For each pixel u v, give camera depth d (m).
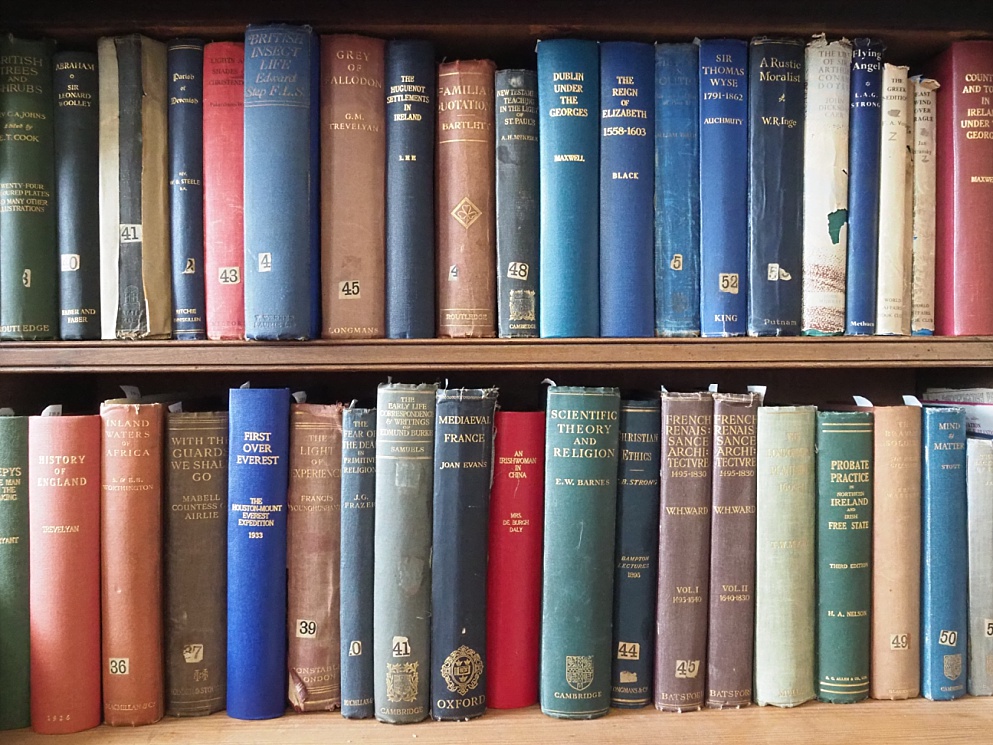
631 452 0.78
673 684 0.77
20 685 0.74
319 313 0.77
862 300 0.79
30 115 0.76
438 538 0.76
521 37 0.80
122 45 0.76
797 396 1.02
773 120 0.78
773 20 0.79
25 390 0.85
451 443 0.75
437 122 0.78
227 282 0.77
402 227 0.77
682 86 0.79
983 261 0.78
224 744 0.71
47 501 0.73
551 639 0.77
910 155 0.80
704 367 0.78
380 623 0.76
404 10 0.78
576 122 0.78
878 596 0.79
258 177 0.74
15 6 0.76
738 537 0.78
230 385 1.00
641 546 0.78
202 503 0.76
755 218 0.78
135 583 0.74
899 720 0.75
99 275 0.77
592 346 0.77
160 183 0.77
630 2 0.79
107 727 0.74
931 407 0.81
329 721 0.76
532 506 0.78
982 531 0.78
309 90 0.75
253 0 0.77
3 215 0.75
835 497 0.78
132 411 0.74
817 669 0.79
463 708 0.76
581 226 0.78
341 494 0.77
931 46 0.81
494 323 0.78
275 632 0.76
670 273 0.79
